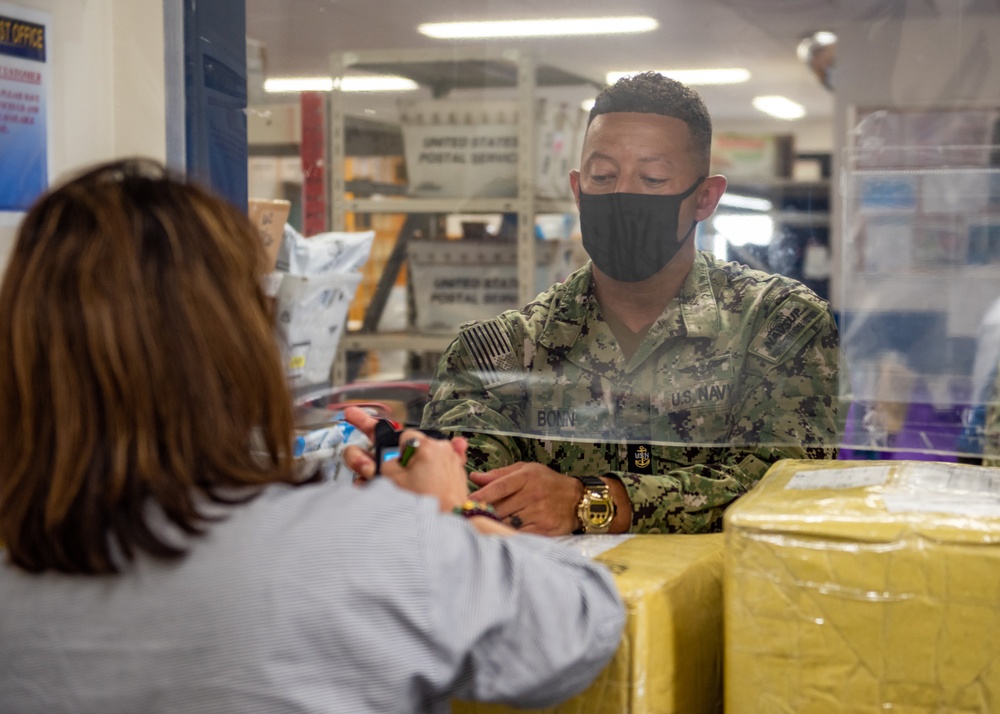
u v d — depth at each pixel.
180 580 0.74
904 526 0.89
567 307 1.25
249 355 0.79
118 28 1.43
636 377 1.24
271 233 1.29
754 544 0.93
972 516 0.92
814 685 0.92
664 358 1.22
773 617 0.93
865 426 1.15
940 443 1.14
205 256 0.78
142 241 0.77
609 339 1.24
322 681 0.72
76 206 0.78
